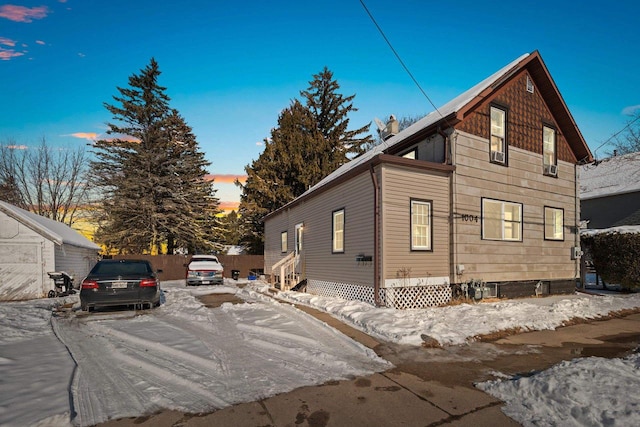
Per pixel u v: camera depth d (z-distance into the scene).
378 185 9.52
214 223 35.56
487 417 3.51
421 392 4.13
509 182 11.91
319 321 7.75
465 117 10.83
